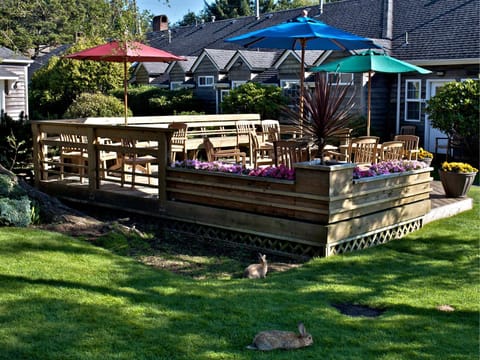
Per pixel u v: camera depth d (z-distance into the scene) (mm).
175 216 7680
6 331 3973
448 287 5453
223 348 3814
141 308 4496
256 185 6867
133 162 8516
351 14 20797
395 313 4660
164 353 3711
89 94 18891
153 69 26406
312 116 6609
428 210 8133
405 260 6426
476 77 15016
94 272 5391
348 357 3730
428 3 18734
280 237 6676
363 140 8188
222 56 22734
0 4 11492
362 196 6762
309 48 10836
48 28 18656
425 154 11375
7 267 5383
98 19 9633
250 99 17281
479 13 16688
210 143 9828
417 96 16391
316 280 5590
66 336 3928
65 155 9539
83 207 8945
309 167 6344
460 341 4074
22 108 17766
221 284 5344
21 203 7363
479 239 7391
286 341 3836
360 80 16328
